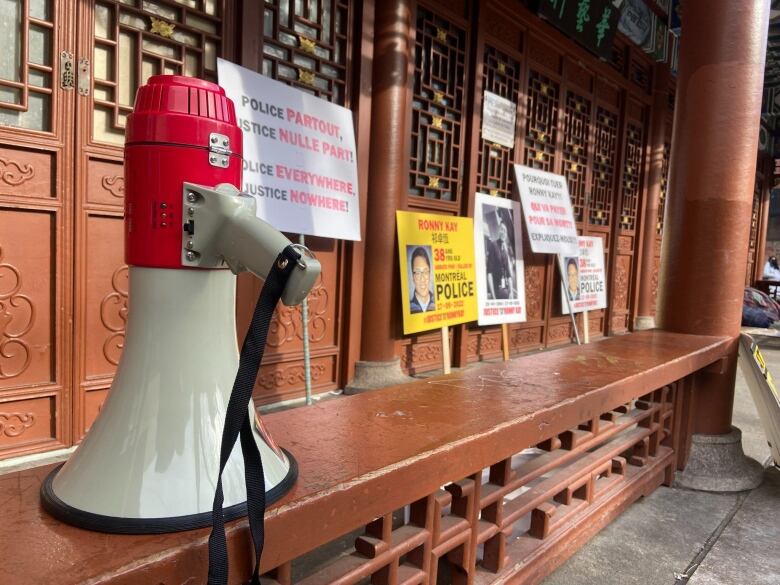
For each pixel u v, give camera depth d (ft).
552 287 20.98
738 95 9.82
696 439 10.14
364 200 13.64
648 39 24.53
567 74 20.53
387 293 13.98
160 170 2.84
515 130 18.28
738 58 9.78
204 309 3.00
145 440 2.83
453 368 16.89
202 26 10.38
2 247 8.39
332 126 11.89
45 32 8.64
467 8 16.03
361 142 13.37
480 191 17.30
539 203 18.56
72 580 2.31
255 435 3.27
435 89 15.40
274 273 2.58
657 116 26.37
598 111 23.06
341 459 3.84
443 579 5.57
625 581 6.77
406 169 14.43
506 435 4.79
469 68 16.34
